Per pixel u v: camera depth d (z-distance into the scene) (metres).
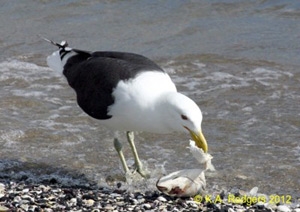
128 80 11.53
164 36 19.89
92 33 20.25
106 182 12.20
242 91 16.16
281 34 19.80
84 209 10.67
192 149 11.25
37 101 15.63
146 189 11.88
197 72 17.42
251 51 18.69
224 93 16.06
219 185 11.92
